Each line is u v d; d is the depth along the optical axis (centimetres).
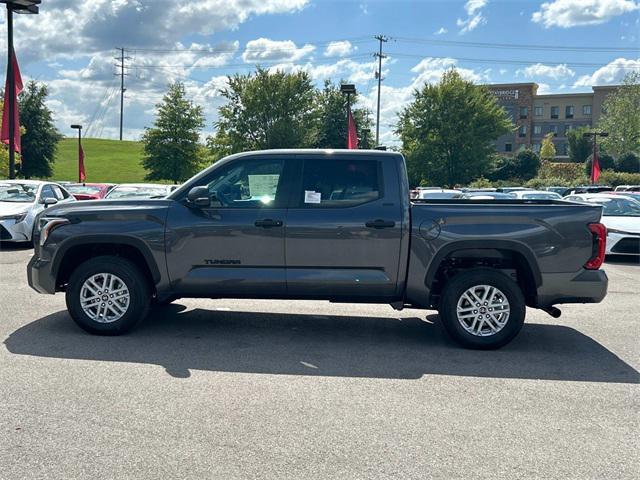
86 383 491
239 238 621
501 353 610
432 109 5412
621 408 458
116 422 413
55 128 5466
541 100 9800
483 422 426
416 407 453
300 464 356
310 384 502
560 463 364
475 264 645
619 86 6962
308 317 759
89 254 672
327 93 6700
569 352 618
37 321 700
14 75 1956
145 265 661
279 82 5088
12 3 1905
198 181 643
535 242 603
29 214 1419
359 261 616
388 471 349
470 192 2520
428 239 609
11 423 409
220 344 621
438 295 645
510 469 355
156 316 744
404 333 686
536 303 619
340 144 6700
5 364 538
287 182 632
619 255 1402
